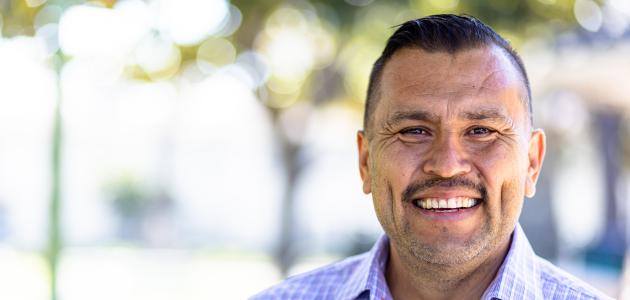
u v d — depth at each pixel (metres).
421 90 2.07
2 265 12.50
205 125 16.52
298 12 6.11
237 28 5.96
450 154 2.02
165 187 16.78
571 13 5.63
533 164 2.23
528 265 2.18
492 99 2.05
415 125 2.07
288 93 6.83
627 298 6.86
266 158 17.50
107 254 14.40
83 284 10.45
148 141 17.08
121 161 17.02
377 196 2.15
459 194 2.03
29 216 17.30
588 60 6.26
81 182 16.72
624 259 7.86
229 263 13.48
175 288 10.44
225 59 6.09
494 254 2.14
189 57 5.92
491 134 2.06
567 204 14.79
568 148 9.70
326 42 6.54
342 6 5.86
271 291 2.48
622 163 9.83
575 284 2.16
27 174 17.50
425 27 2.14
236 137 17.62
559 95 6.85
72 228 15.53
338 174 15.25
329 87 7.02
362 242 10.78
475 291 2.15
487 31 2.14
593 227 13.00
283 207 7.51
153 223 16.39
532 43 6.03
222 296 9.88
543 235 7.44
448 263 2.06
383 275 2.29
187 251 15.45
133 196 16.44
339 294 2.38
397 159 2.08
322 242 14.52
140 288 10.35
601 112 7.25
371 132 2.19
